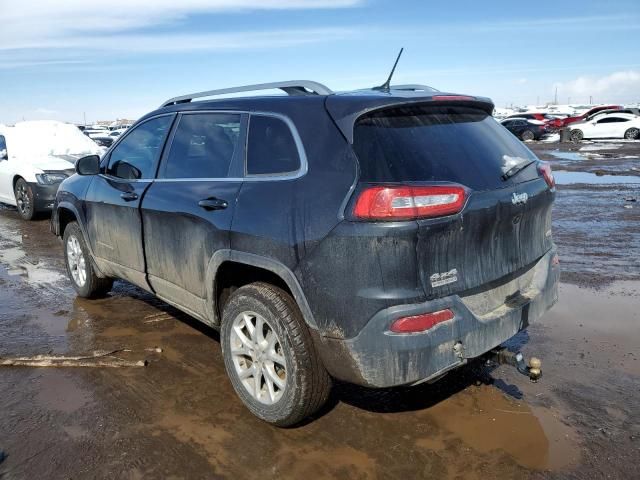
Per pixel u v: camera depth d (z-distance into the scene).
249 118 3.55
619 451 3.06
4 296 5.80
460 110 3.46
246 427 3.35
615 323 4.79
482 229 3.00
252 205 3.26
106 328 4.88
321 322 2.93
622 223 8.77
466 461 3.01
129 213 4.35
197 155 3.91
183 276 3.88
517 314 3.23
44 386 3.86
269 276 3.38
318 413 3.49
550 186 3.60
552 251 3.71
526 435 3.23
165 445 3.18
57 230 5.79
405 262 2.73
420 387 3.79
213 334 4.75
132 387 3.84
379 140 2.95
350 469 2.96
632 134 30.62
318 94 3.35
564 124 36.28
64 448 3.15
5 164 10.65
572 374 3.92
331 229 2.83
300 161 3.14
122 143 4.81
